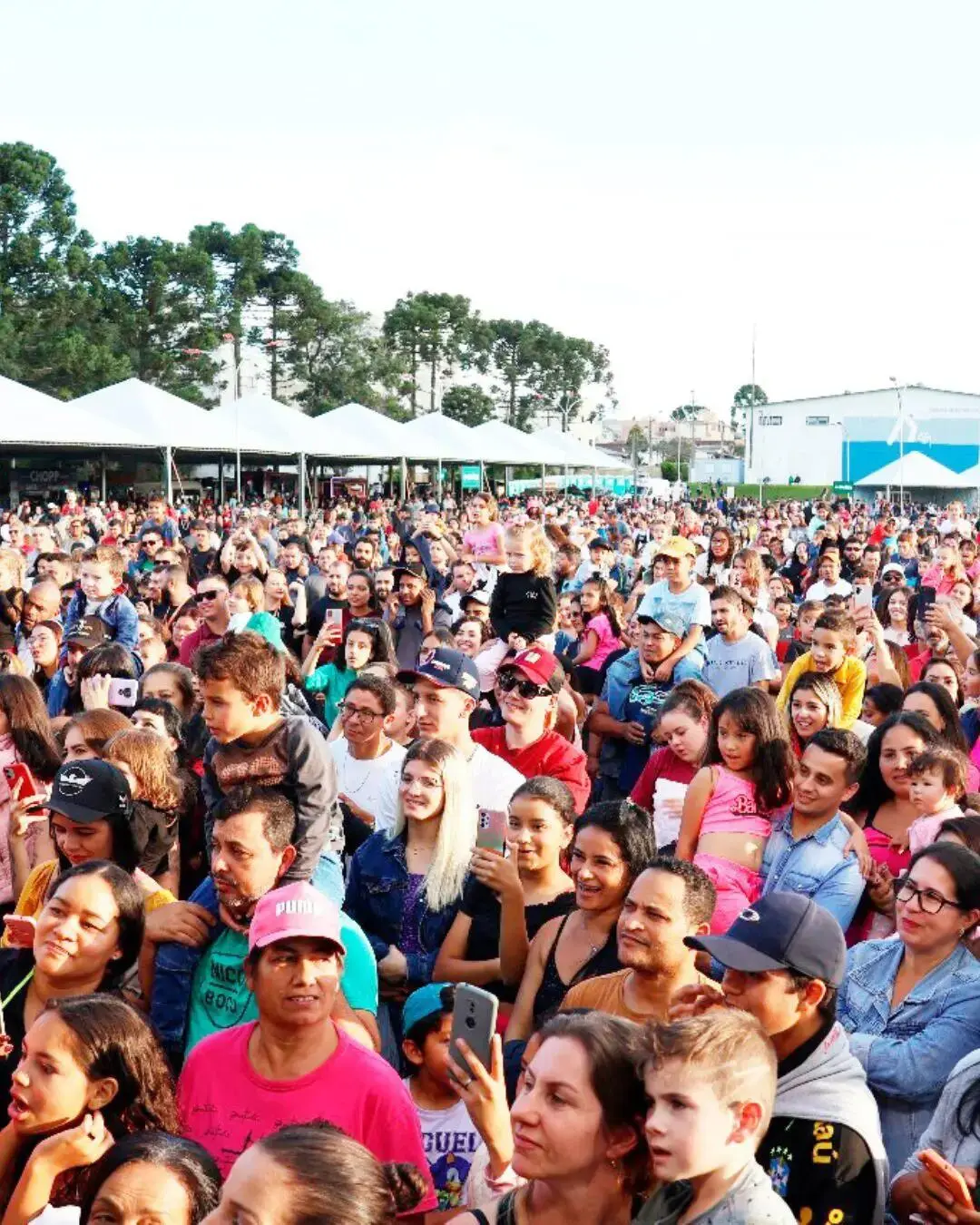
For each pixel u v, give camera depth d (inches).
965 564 650.2
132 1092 133.8
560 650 401.7
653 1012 155.2
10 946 165.3
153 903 181.8
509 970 183.5
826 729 206.5
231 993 160.9
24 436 1223.5
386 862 201.9
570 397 4387.3
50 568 471.2
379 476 2701.8
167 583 455.8
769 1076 109.0
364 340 3336.6
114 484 1984.5
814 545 823.1
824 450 3846.0
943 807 204.2
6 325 2384.4
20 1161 134.5
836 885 198.2
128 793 183.0
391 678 261.4
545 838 190.9
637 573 714.2
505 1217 116.3
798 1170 126.8
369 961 167.2
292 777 174.7
